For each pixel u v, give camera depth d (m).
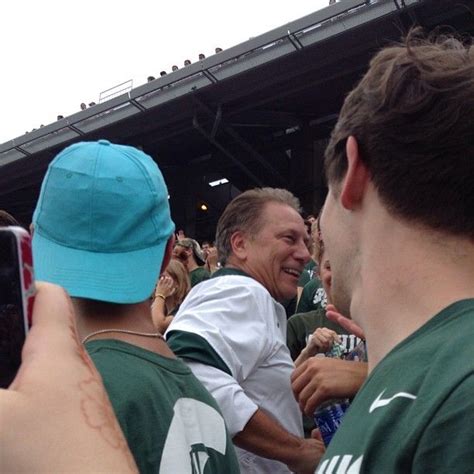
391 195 0.75
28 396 0.45
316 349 1.99
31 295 0.52
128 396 1.02
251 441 1.65
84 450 0.45
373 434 0.63
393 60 0.79
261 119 17.16
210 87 15.38
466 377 0.58
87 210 1.15
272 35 13.74
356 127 0.80
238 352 1.71
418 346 0.68
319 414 1.53
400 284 0.75
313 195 17.38
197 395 1.17
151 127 17.41
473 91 0.73
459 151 0.72
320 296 3.07
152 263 1.19
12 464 0.43
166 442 1.04
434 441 0.56
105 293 1.12
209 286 1.87
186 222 21.00
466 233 0.73
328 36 13.08
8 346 0.51
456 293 0.70
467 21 11.97
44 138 19.06
